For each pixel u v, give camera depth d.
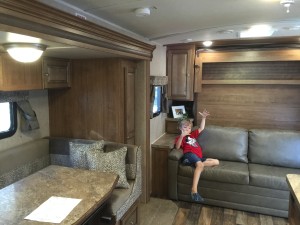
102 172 2.06
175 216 2.96
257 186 2.93
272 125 4.25
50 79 2.49
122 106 2.79
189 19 2.34
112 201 2.12
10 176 2.25
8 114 2.44
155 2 1.84
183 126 3.50
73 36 1.58
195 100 4.56
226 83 4.26
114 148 2.60
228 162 3.38
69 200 1.58
